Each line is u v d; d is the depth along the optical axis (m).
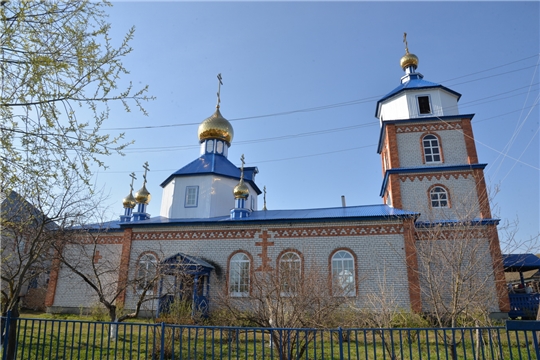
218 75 29.89
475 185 20.78
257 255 20.38
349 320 13.39
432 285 11.06
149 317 19.44
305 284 12.90
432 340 13.19
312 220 20.14
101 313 18.36
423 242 15.05
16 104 6.63
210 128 27.88
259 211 24.16
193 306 16.83
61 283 22.12
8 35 6.41
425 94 23.58
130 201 26.69
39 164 6.96
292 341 10.20
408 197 21.28
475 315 11.80
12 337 8.64
